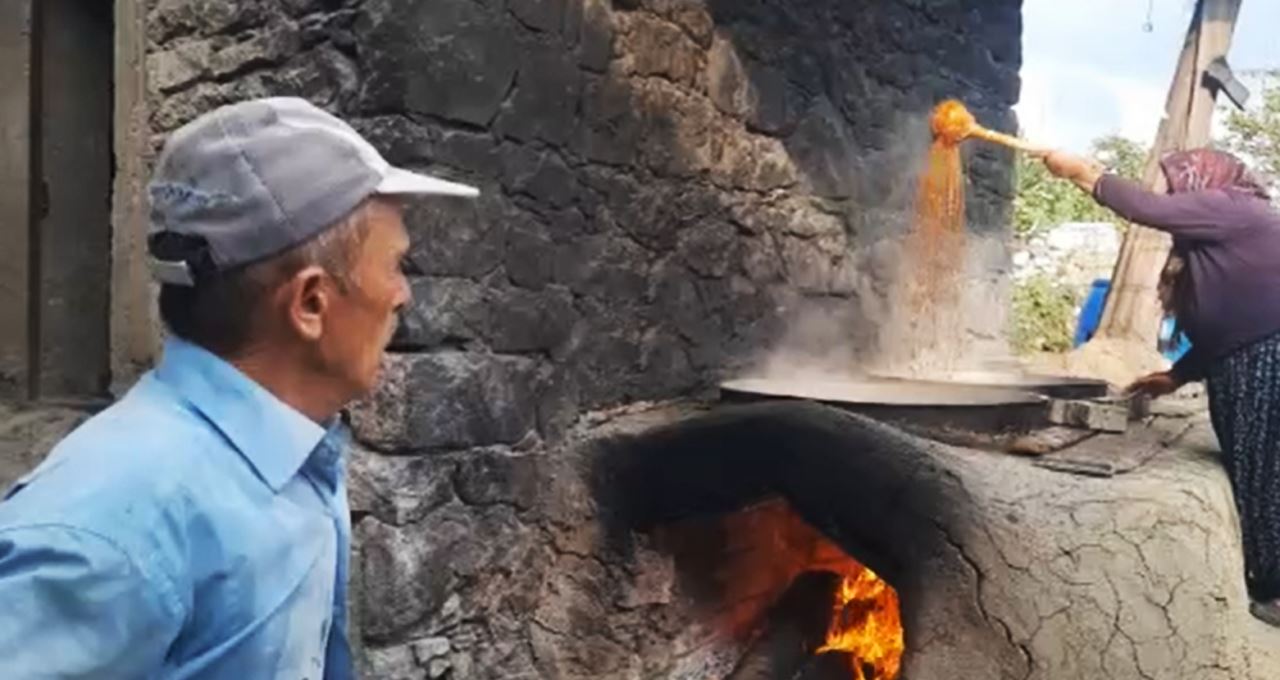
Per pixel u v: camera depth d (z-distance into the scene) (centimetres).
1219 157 298
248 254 96
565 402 270
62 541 82
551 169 261
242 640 91
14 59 295
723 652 299
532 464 261
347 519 111
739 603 303
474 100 239
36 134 298
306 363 101
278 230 96
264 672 94
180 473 89
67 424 287
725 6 314
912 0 396
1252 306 288
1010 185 458
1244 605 241
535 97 254
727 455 263
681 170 301
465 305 240
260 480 95
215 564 90
